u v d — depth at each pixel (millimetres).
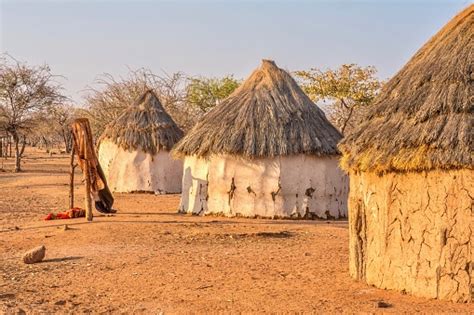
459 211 7395
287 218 16688
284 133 16922
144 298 7922
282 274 9234
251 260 10359
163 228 13828
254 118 17234
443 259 7465
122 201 21531
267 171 16766
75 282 8836
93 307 7539
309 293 8039
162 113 25984
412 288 7738
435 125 7605
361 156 8328
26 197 22531
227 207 16969
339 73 37062
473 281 7332
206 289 8328
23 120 38281
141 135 25016
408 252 7785
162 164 24922
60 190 25047
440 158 7395
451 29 8414
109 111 38938
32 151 78938
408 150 7707
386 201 8031
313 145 16828
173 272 9367
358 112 38312
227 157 17016
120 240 12219
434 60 8180
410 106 7965
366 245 8508
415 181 7719
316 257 10641
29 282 8867
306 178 16828
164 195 24078
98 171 16547
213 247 11633
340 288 8281
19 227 14547
